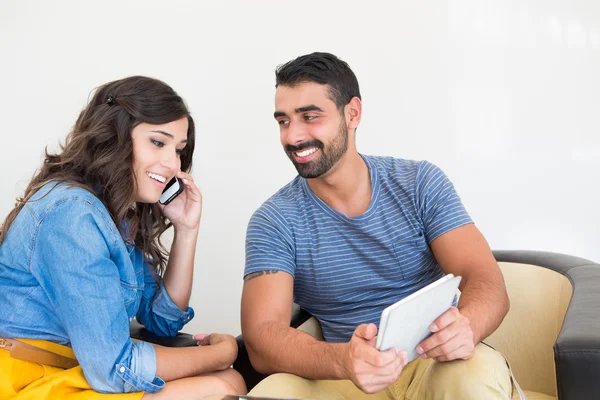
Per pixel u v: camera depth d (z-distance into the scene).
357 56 3.25
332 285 1.92
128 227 1.80
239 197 3.39
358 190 1.91
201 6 3.32
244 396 1.48
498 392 1.52
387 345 1.46
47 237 1.52
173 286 1.96
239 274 3.42
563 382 1.45
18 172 3.51
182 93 3.38
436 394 1.58
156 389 1.54
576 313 1.61
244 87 3.33
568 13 3.07
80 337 1.49
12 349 1.52
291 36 3.28
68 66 3.43
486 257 1.84
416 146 3.25
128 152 1.67
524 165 3.17
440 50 3.17
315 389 1.69
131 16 3.37
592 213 3.15
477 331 1.65
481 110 3.17
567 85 3.10
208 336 1.83
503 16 3.12
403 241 1.91
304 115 1.85
